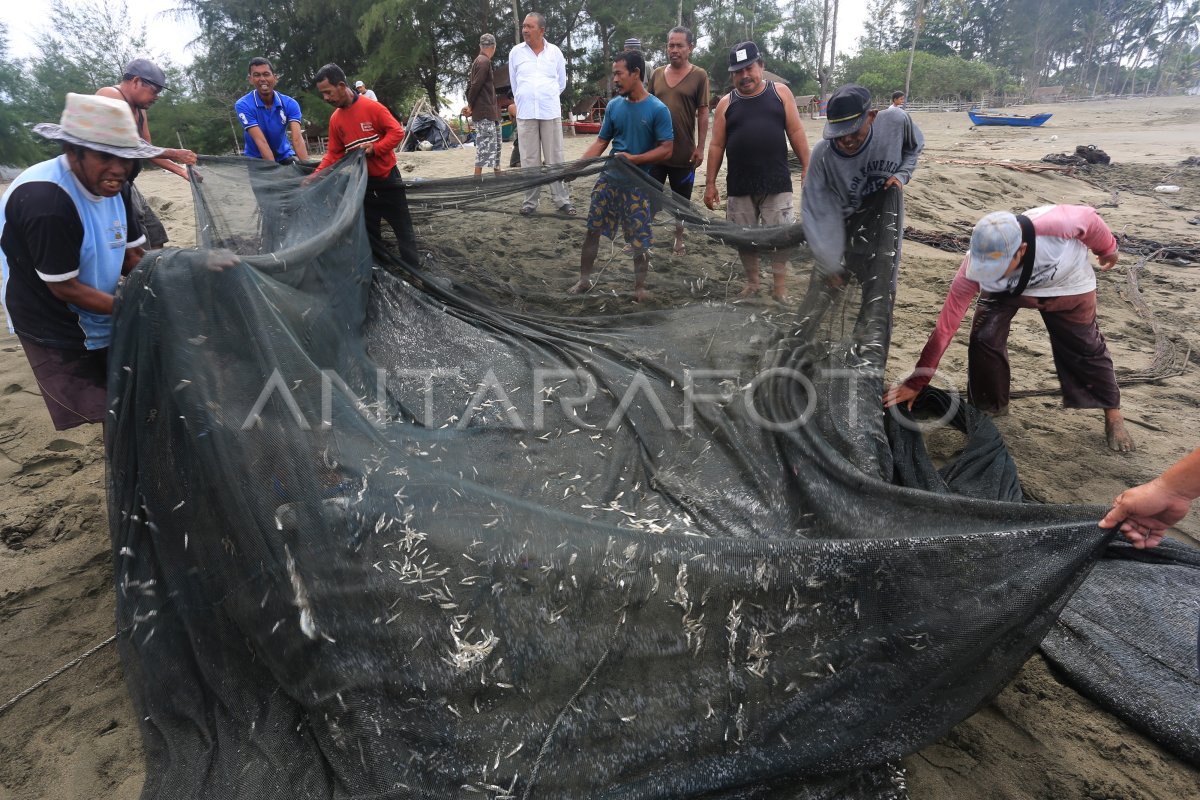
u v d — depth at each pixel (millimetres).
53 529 3857
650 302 5156
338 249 4211
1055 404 5293
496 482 3377
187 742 2488
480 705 2465
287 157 7305
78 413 3309
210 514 2562
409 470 2926
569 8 34562
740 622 2559
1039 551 2400
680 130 6188
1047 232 4082
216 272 2738
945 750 2668
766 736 2422
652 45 35344
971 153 21469
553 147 8406
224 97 34406
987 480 3916
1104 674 2895
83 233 3010
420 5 31391
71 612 3307
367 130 5566
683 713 2451
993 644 2447
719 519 3273
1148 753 2660
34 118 31656
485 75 9398
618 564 2598
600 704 2457
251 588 2525
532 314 5164
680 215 5035
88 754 2631
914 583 2508
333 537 2605
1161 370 6023
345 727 2406
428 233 5684
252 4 33938
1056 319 4387
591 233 5320
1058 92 74125
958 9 82250
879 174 4371
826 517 3111
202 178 5273
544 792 2320
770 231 4641
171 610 2643
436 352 4613
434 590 2570
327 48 34031
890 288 4234
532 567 2615
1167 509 2053
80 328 3223
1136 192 15438
